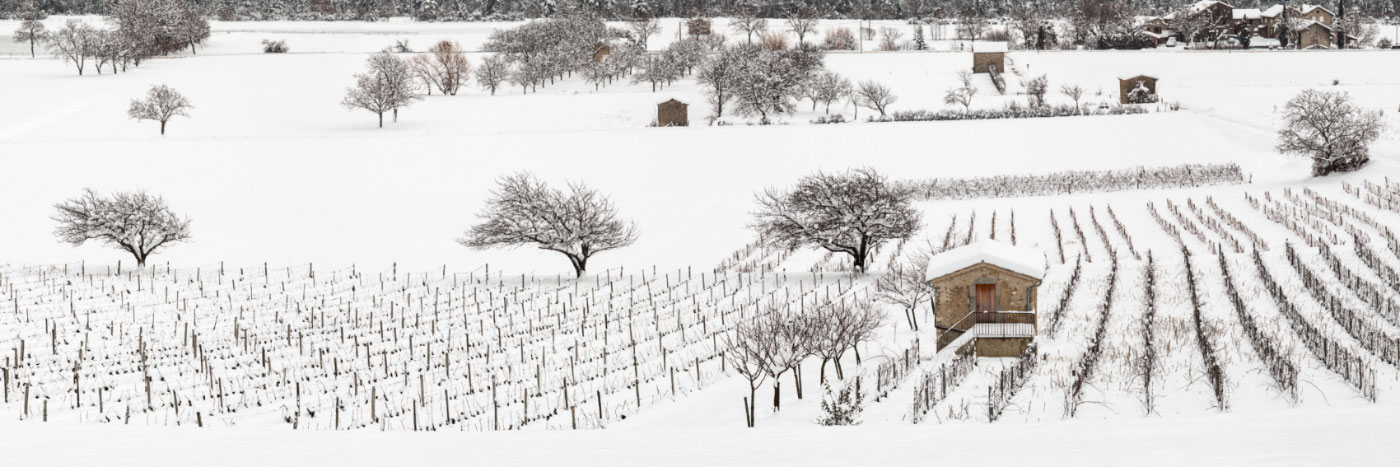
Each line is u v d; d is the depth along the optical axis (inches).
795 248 2539.4
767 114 5610.2
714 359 1742.1
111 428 847.1
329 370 1755.7
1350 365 1307.8
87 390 1636.3
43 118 5684.1
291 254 3061.0
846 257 2780.5
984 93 6097.4
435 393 1609.3
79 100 6087.6
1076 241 2812.5
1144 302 1907.0
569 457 619.5
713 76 5743.1
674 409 1443.2
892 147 4626.0
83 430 827.4
